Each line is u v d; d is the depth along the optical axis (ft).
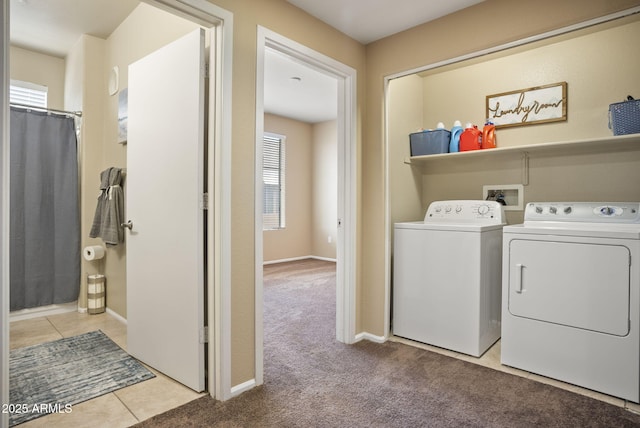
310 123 22.75
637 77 7.95
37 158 10.64
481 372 7.31
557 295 6.91
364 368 7.48
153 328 7.33
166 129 6.93
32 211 10.59
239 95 6.30
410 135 10.41
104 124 11.36
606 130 8.30
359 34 8.53
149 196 7.36
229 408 5.96
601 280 6.46
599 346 6.48
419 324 8.89
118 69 10.41
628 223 6.68
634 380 6.15
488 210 8.98
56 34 11.08
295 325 10.27
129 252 7.97
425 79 11.22
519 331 7.39
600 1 5.94
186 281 6.55
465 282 8.12
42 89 12.50
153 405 6.06
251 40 6.47
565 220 7.35
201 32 6.25
